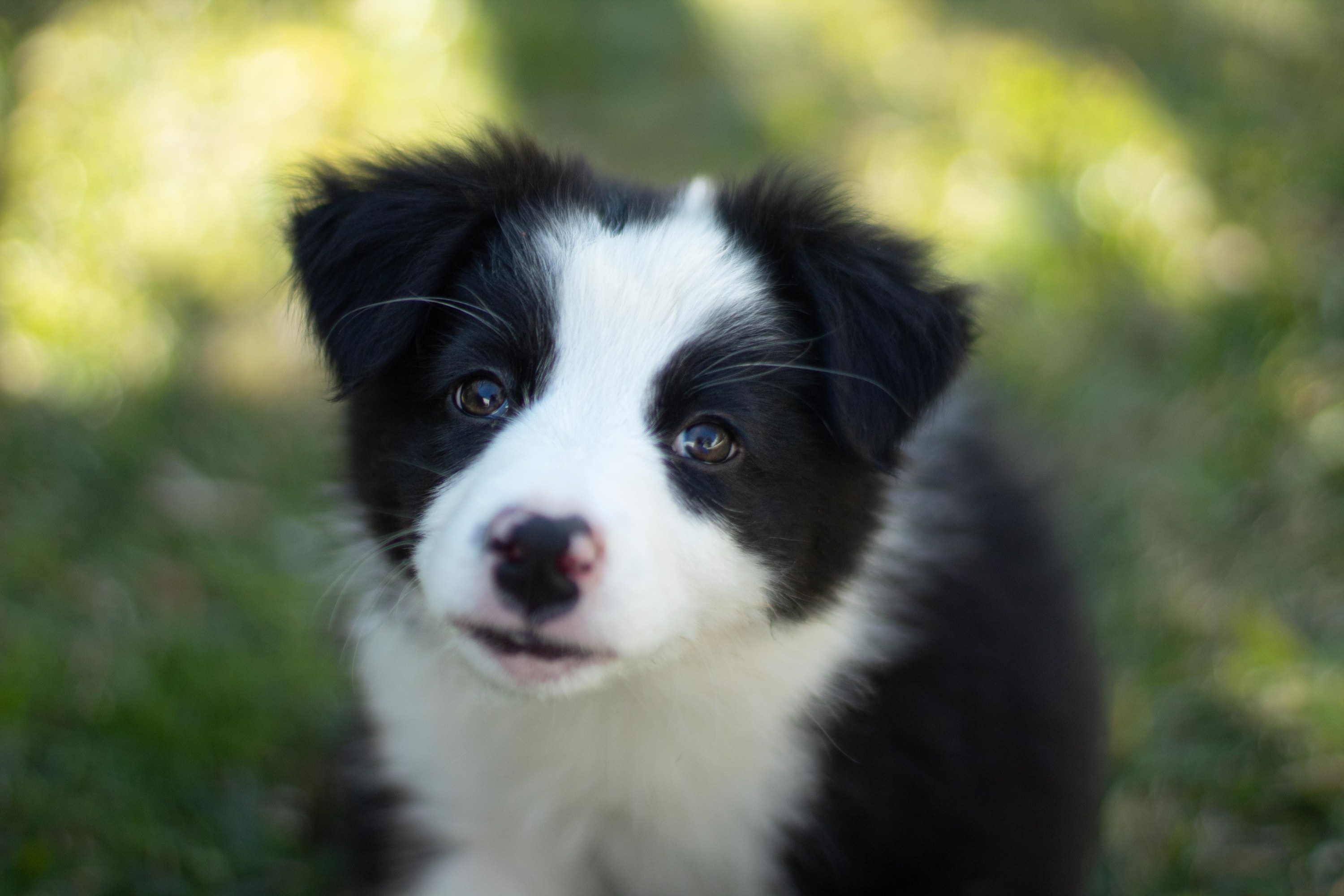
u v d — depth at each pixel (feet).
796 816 1.90
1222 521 2.48
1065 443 2.57
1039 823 1.94
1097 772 2.02
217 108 3.01
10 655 2.19
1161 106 3.31
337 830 2.11
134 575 2.35
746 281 1.80
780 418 1.79
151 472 2.48
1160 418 2.62
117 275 2.68
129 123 2.95
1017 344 2.72
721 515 1.76
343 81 3.13
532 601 1.65
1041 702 1.96
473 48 3.32
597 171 1.96
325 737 2.19
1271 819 2.14
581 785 1.91
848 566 1.85
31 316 2.58
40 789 2.08
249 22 3.23
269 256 2.74
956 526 2.00
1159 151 3.12
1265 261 2.87
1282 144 3.14
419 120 3.11
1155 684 2.27
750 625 1.81
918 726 1.91
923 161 3.13
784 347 1.80
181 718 2.17
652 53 3.48
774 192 1.86
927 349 1.82
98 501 2.43
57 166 2.83
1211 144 3.17
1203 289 2.85
